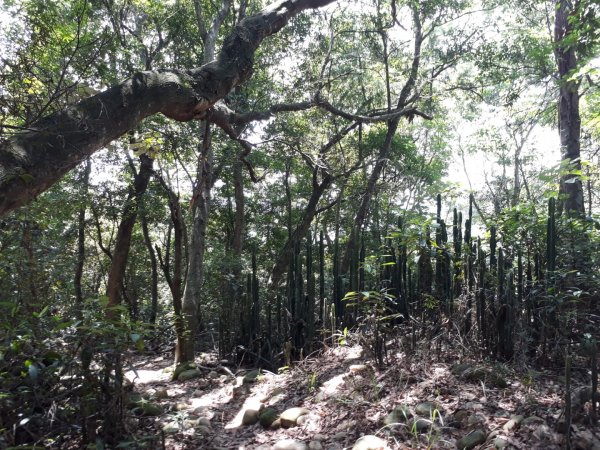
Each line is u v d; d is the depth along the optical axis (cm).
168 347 991
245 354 714
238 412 516
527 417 362
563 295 452
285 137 1194
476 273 528
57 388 374
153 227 1877
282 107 891
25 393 361
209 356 814
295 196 1839
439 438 360
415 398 424
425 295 538
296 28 1302
